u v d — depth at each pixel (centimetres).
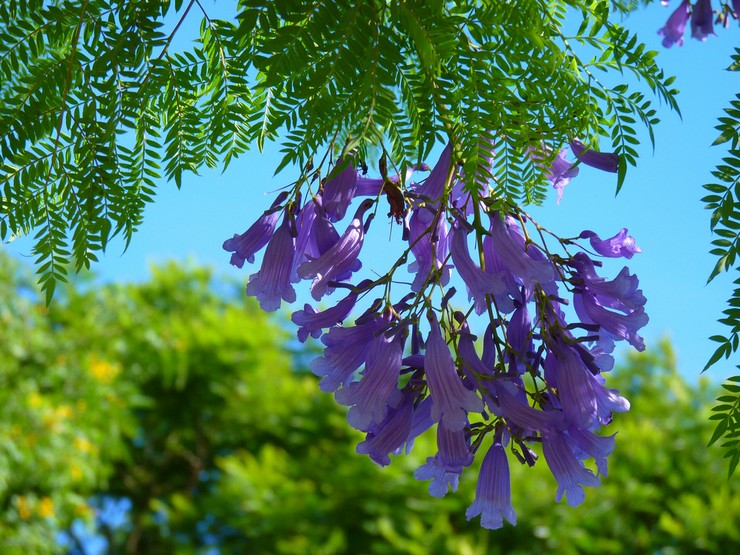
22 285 503
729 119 93
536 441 97
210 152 103
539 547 464
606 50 97
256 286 99
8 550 409
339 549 530
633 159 97
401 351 96
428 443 531
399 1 94
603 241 99
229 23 100
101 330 571
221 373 652
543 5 94
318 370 97
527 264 95
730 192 93
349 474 530
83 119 101
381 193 100
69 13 100
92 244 104
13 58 100
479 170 95
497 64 95
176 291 720
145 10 99
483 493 98
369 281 97
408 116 98
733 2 92
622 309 98
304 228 101
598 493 470
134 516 688
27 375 467
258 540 556
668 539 472
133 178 103
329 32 93
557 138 96
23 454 413
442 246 100
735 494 486
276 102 95
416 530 475
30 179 102
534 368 97
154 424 683
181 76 101
